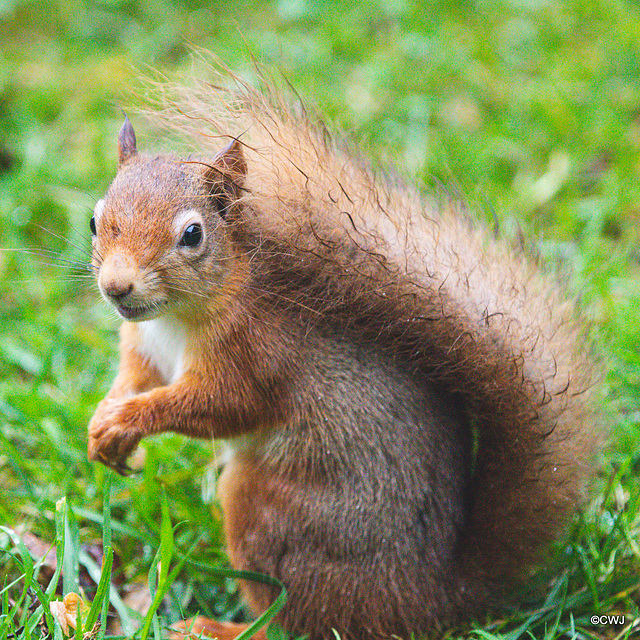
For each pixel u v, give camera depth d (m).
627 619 7.30
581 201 12.66
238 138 6.92
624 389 9.41
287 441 7.33
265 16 16.62
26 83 15.12
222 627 7.38
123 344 7.91
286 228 7.00
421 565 7.31
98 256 6.73
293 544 7.33
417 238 7.08
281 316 7.17
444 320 6.97
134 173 6.89
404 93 14.38
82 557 7.51
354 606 7.27
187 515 8.45
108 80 14.95
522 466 7.14
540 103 13.91
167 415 7.12
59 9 17.03
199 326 7.04
